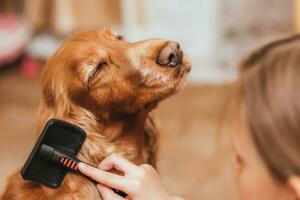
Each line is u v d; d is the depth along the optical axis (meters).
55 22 5.79
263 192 1.02
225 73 5.45
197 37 5.68
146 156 2.19
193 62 5.64
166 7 5.64
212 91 5.21
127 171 1.57
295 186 0.93
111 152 1.90
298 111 0.92
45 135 1.63
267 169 0.99
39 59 6.17
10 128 4.69
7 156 4.21
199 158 4.09
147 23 5.68
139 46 1.97
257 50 1.07
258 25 5.52
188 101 5.02
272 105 0.94
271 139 0.94
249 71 1.02
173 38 5.71
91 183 1.68
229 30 5.61
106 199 1.61
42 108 1.98
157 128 2.22
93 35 2.08
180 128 4.52
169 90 1.92
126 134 2.06
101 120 1.98
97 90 1.95
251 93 0.98
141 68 1.92
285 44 1.04
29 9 5.94
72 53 1.96
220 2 5.56
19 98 5.32
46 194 1.74
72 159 1.65
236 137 1.05
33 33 6.29
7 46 5.94
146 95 1.95
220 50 5.62
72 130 1.66
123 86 1.94
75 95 1.93
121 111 1.99
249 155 1.02
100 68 1.96
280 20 5.43
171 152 4.19
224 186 3.70
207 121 4.61
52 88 1.94
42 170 1.66
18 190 1.85
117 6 5.61
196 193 3.64
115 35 2.15
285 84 0.94
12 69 6.11
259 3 5.46
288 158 0.92
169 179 3.84
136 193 1.53
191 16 5.64
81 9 5.64
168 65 1.92
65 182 1.70
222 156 4.04
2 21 6.16
